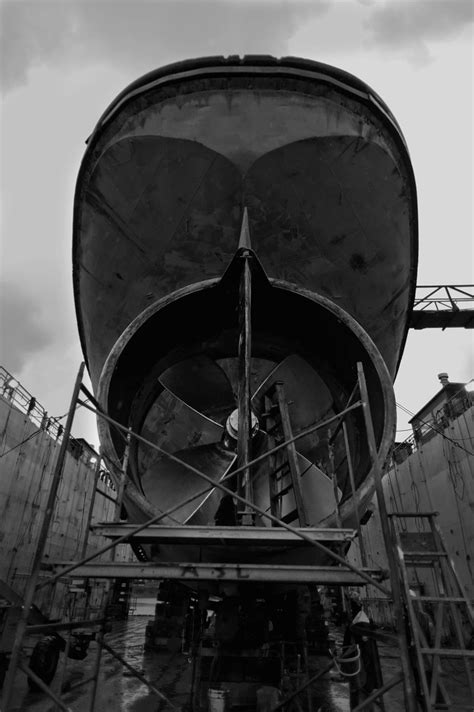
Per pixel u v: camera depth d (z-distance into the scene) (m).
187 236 6.71
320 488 5.68
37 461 15.38
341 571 3.68
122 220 6.86
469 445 13.91
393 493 19.17
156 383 6.46
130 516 5.21
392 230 6.96
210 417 6.46
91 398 4.60
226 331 6.38
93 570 3.67
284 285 5.63
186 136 6.13
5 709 3.03
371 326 7.29
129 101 6.37
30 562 14.61
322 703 6.58
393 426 4.96
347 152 6.35
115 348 5.41
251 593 4.98
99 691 7.06
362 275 7.02
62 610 15.69
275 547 4.38
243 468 3.79
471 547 13.58
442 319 17.50
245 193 6.36
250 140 6.12
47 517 3.62
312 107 6.21
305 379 6.39
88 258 7.26
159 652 10.55
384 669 9.73
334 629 15.90
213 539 3.79
